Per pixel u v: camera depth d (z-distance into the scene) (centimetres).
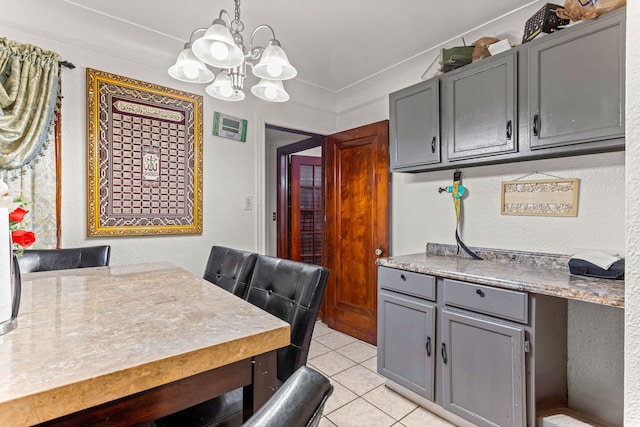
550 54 152
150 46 219
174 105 230
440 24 205
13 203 88
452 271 166
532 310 137
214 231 250
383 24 204
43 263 166
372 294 279
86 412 58
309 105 308
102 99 202
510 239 198
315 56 246
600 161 163
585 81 141
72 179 193
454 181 225
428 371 174
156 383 63
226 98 162
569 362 163
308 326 115
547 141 153
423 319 177
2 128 165
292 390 41
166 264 174
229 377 76
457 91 190
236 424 92
